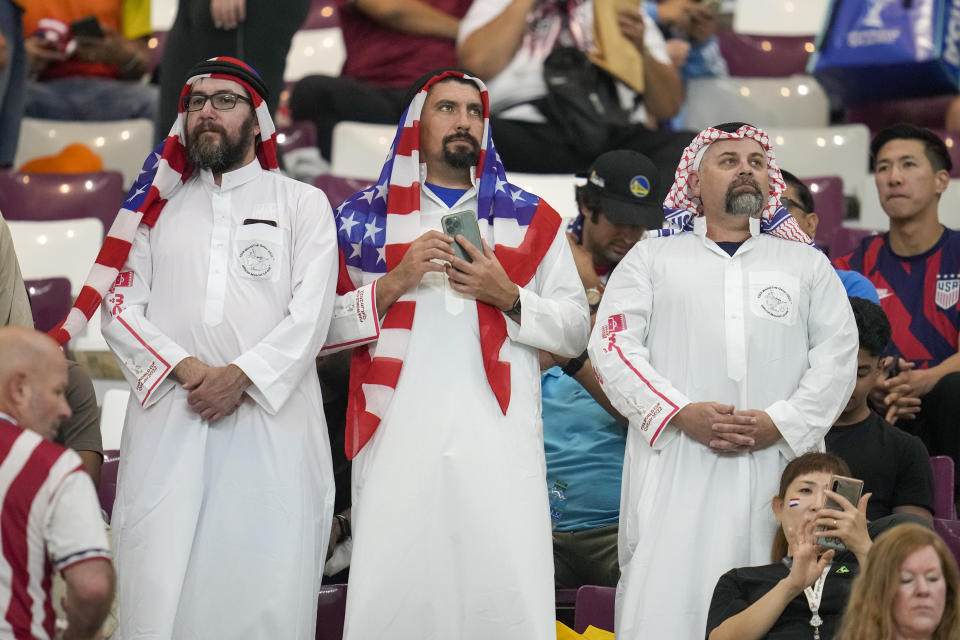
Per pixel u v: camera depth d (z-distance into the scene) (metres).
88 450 18.39
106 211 29.64
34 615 13.78
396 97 31.88
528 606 17.16
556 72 29.83
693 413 17.64
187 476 17.22
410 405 17.69
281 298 17.92
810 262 18.72
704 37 34.28
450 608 17.27
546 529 17.64
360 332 17.86
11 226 28.03
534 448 17.89
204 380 17.17
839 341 18.30
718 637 16.53
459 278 17.72
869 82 32.91
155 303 18.00
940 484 20.12
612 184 22.03
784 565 17.06
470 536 17.28
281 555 17.22
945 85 32.41
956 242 24.69
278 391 17.27
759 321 18.23
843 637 15.05
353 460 18.08
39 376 14.59
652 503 17.89
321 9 37.91
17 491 13.80
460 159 18.55
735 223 18.84
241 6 25.19
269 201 18.38
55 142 32.41
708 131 19.03
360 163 30.17
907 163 24.61
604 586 20.41
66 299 25.17
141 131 32.62
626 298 18.70
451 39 32.06
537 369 18.38
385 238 18.39
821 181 29.25
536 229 18.55
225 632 17.02
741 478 17.73
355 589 17.25
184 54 25.81
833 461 17.17
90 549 13.80
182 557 17.02
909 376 22.03
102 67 34.34
